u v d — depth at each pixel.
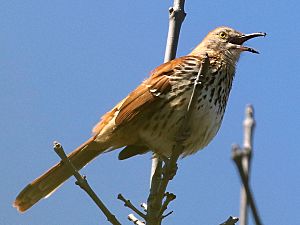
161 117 10.52
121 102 11.11
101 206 8.16
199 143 10.62
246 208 4.15
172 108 10.48
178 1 10.95
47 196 10.78
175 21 10.88
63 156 8.23
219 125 10.88
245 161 3.99
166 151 10.77
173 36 10.88
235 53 11.73
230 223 8.16
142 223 8.88
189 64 10.76
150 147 10.75
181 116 10.45
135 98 10.67
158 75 10.72
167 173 8.60
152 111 10.58
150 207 8.48
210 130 10.59
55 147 8.23
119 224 8.12
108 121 10.96
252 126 4.27
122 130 10.70
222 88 10.95
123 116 10.61
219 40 11.95
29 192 10.77
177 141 8.82
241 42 12.23
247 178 3.88
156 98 10.59
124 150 11.04
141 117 10.59
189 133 9.11
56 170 10.90
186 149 10.66
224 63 11.42
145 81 10.84
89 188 8.18
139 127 10.64
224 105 11.07
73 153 11.09
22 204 10.72
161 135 10.59
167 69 10.70
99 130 10.99
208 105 10.50
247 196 3.94
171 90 10.56
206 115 10.45
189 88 10.52
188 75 10.62
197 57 10.98
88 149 11.11
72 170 8.20
